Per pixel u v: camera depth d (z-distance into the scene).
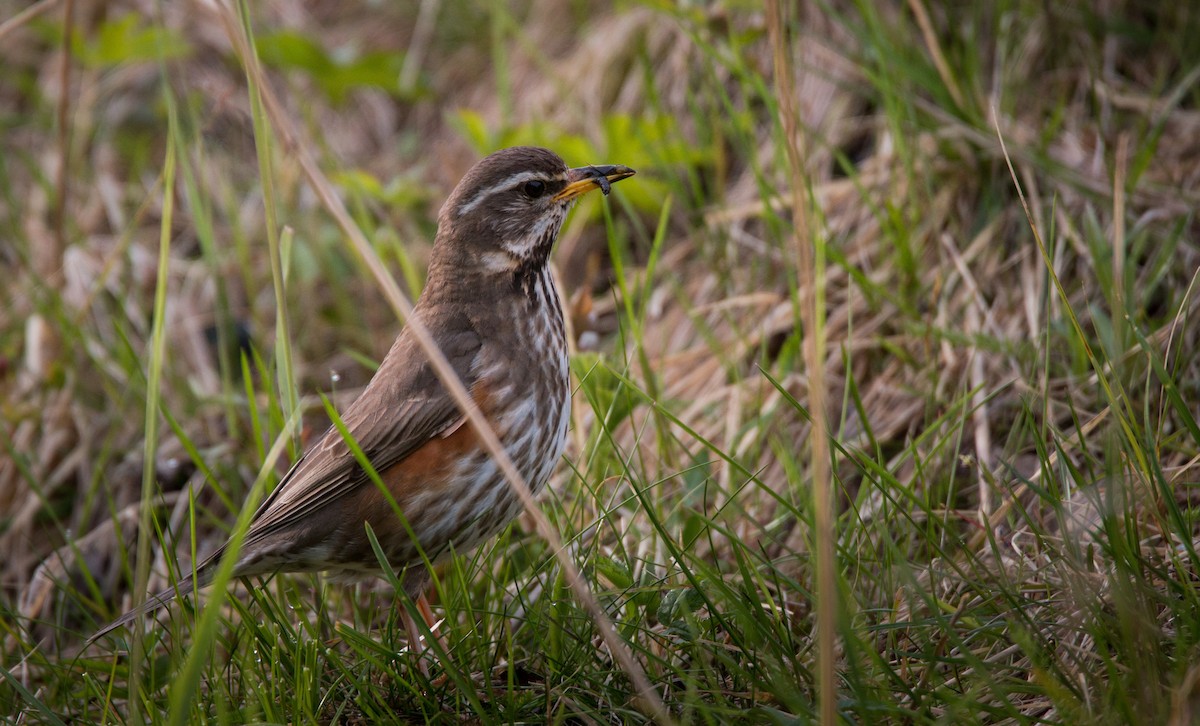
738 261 12.59
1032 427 8.25
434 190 14.90
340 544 8.81
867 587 8.45
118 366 13.06
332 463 8.77
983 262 11.34
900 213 11.27
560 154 12.99
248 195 15.18
